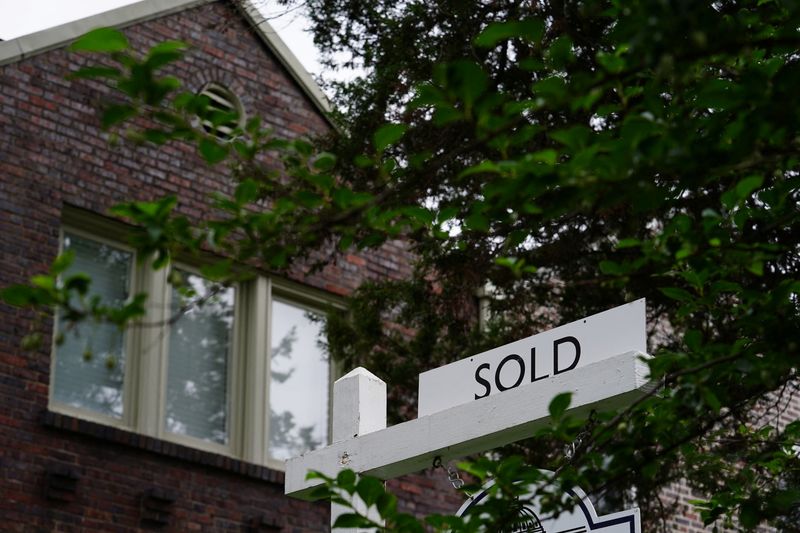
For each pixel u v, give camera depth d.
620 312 5.91
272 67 13.72
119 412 11.88
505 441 6.25
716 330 9.84
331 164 4.63
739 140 4.45
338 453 6.71
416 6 11.26
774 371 5.02
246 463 12.13
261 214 4.68
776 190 5.53
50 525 10.98
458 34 11.09
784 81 4.40
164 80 4.12
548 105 4.30
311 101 13.84
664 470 9.96
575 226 10.73
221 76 13.30
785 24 5.16
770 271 9.20
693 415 5.56
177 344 12.44
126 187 12.36
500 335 11.37
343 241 4.98
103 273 12.15
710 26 3.98
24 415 11.15
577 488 5.77
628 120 4.27
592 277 10.80
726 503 6.14
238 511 12.03
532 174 4.29
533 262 10.79
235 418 12.59
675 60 4.04
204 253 12.47
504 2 11.01
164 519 11.55
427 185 9.48
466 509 6.14
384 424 6.78
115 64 12.55
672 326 10.78
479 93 4.15
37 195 11.86
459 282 11.20
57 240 11.84
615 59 4.30
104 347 11.97
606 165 4.26
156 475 11.66
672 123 4.57
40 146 12.01
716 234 5.34
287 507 12.34
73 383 11.72
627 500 10.58
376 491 4.82
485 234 10.75
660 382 5.36
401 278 13.66
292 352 13.14
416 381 11.72
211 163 4.49
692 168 4.39
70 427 11.27
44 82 12.20
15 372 11.23
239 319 12.91
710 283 5.66
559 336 6.08
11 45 12.09
